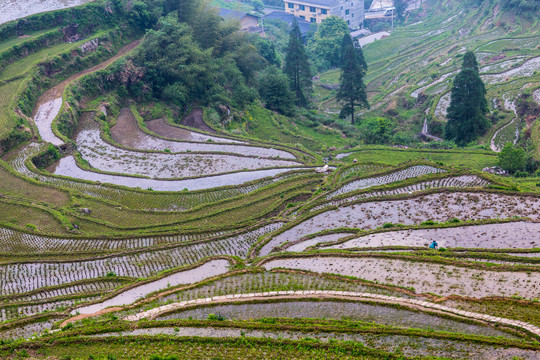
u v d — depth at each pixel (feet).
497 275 91.91
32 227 129.18
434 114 239.50
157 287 100.32
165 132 211.61
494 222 114.32
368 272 98.43
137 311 90.58
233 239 123.54
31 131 181.57
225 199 146.51
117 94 227.20
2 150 170.71
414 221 121.08
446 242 108.78
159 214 140.26
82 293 100.17
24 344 79.87
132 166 175.42
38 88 207.31
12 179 155.74
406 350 73.41
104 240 125.08
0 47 219.00
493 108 238.07
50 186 152.35
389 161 191.21
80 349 78.84
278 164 178.60
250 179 164.35
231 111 243.60
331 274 97.81
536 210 119.44
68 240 124.57
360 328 78.38
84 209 139.54
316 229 123.24
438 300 85.40
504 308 81.41
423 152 199.11
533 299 82.99
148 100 234.17
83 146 187.93
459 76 208.54
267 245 117.91
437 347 73.15
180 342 79.10
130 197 150.61
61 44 236.22
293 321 81.76
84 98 214.48
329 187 149.07
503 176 168.45
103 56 240.32
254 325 81.35
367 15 477.36
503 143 206.90
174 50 237.66
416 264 98.99
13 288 105.50
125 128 208.85
